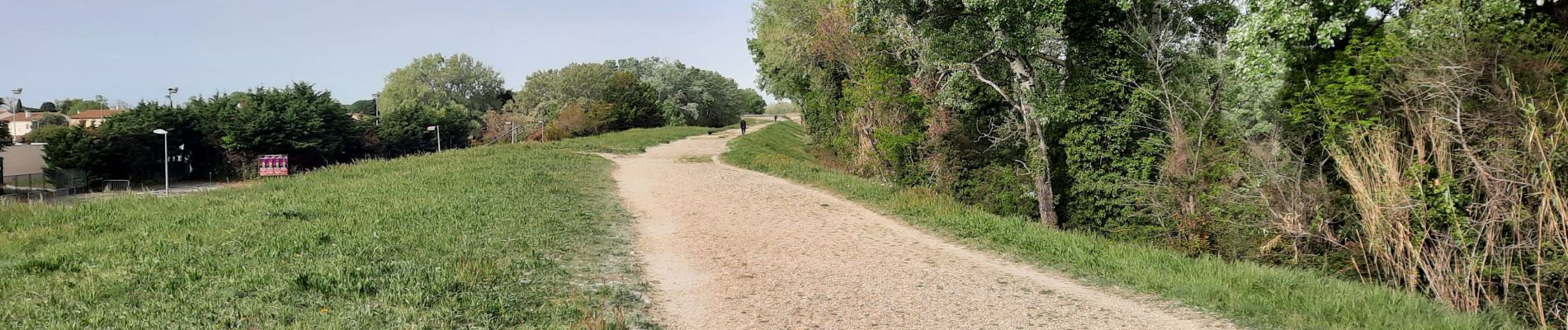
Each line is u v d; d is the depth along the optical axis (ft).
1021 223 51.55
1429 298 37.50
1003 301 30.86
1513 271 36.37
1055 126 66.69
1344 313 28.53
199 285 27.09
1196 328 27.09
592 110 240.12
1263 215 48.91
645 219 51.24
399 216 44.65
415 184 61.11
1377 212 39.65
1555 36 39.42
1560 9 41.78
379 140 224.33
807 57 113.80
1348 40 48.67
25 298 24.89
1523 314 36.24
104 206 48.01
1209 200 53.93
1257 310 28.99
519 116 270.67
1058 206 68.08
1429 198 38.83
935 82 76.69
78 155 159.33
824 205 59.93
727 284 33.01
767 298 30.55
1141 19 61.87
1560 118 34.99
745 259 38.60
